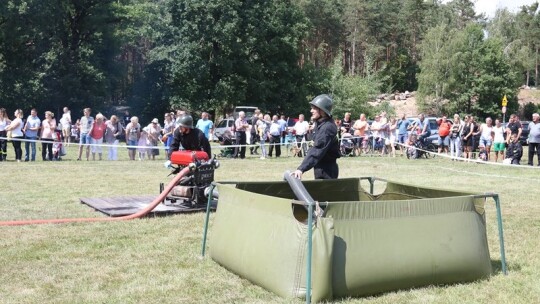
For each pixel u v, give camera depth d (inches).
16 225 316.5
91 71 1642.5
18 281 218.2
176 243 280.5
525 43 3666.3
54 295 203.0
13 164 680.4
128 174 592.7
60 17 1592.0
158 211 350.6
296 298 193.3
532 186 546.6
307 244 193.8
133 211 353.7
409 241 205.6
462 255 216.2
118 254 259.9
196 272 231.8
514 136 783.1
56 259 249.9
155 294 205.0
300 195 201.8
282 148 996.6
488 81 2509.8
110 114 1827.0
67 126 805.2
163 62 1854.1
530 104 2839.6
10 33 1542.8
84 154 879.7
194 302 197.0
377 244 199.3
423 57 2687.0
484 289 213.2
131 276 226.5
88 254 259.3
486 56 2522.1
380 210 201.3
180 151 357.1
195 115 1889.8
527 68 3336.6
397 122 980.6
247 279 219.3
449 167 751.1
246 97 1930.4
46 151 765.9
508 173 682.2
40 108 1604.3
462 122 874.1
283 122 932.6
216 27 1765.5
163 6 1868.8
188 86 1868.8
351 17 3048.7
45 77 1568.7
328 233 191.2
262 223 213.3
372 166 750.5
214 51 1839.3
